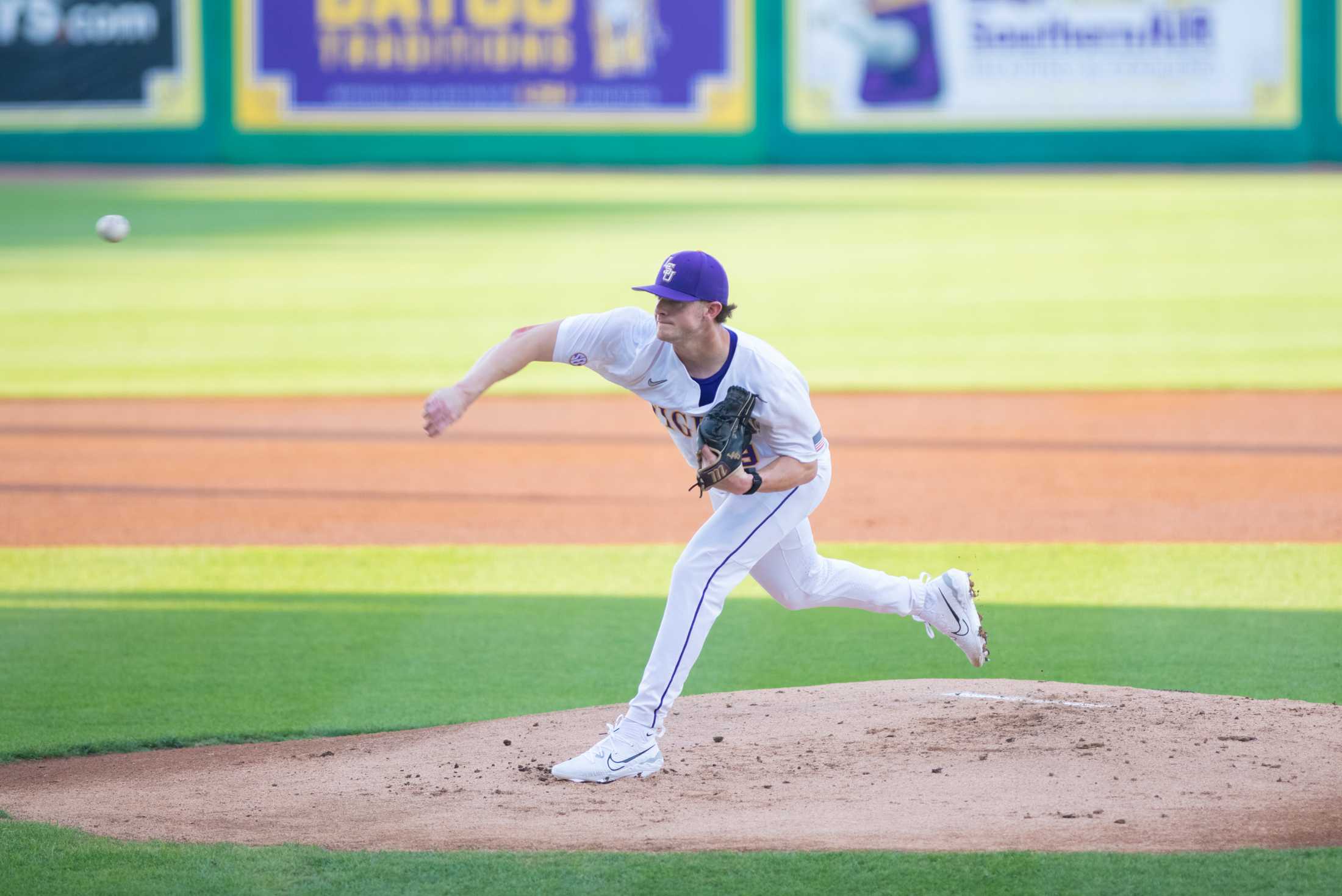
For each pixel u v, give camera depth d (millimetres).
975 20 113312
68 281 77062
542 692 23922
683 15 115875
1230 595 29281
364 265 80250
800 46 115625
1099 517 36500
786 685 24000
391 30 116938
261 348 61719
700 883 14117
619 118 117812
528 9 116438
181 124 118625
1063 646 25875
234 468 43094
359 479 41812
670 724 20797
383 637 27281
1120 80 112688
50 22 117875
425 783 18438
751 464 17734
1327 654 25016
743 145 117625
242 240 88688
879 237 87250
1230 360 57344
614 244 85125
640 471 42781
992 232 88562
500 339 62406
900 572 31547
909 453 44594
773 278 76000
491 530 36062
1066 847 14969
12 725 22094
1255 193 100000
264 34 117125
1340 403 50281
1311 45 110125
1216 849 14766
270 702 23344
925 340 62188
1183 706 20469
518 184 111500
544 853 15070
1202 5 110750
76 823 16984
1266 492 38781
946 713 20531
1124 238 85500
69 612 29062
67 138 119250
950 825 15875
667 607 17703
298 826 16703
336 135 118875
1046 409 50281
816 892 13859
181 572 32250
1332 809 15961
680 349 16531
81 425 49094
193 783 19016
